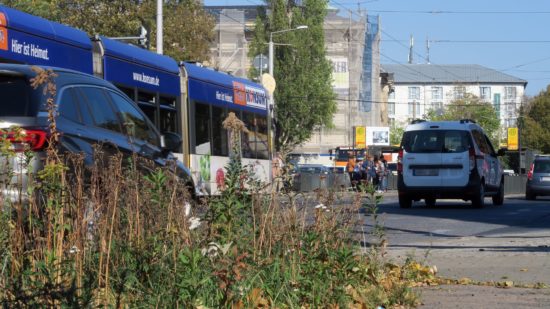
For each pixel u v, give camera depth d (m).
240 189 7.67
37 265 6.08
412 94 176.25
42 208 6.87
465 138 26.45
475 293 8.82
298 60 82.12
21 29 15.34
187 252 6.21
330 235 8.22
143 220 6.87
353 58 109.88
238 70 105.62
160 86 20.98
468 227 18.67
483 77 176.00
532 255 12.34
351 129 108.69
